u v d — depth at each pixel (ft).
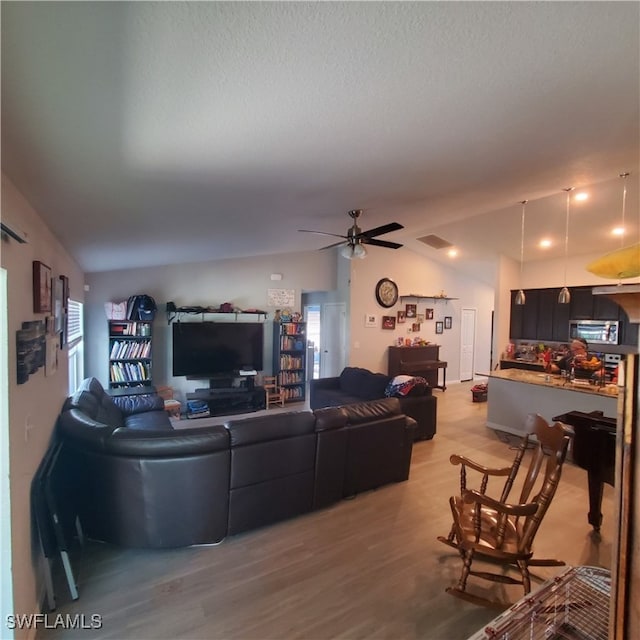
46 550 6.23
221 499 8.29
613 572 2.48
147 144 4.46
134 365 17.12
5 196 4.67
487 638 4.30
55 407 8.50
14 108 3.27
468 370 30.94
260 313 21.25
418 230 20.90
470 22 2.87
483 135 5.50
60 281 9.21
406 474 11.56
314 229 13.38
